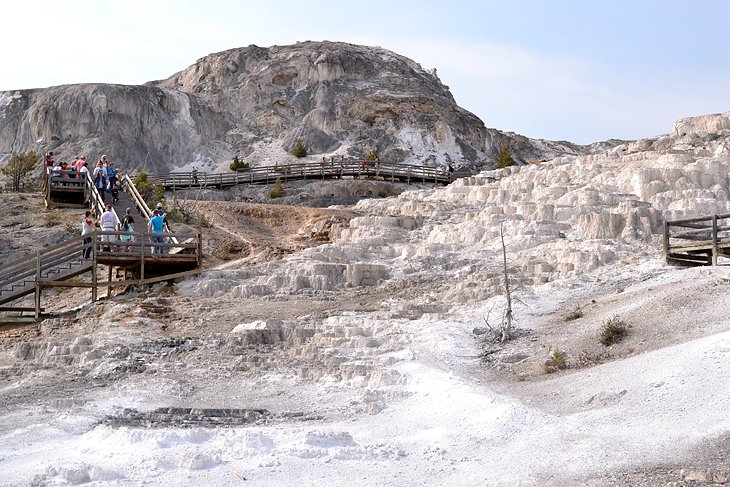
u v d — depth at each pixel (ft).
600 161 118.62
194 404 49.34
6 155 221.25
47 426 43.50
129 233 80.89
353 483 33.50
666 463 33.32
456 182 127.95
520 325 63.67
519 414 41.57
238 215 111.45
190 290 80.69
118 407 48.06
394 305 72.79
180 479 34.24
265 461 35.96
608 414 39.93
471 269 82.38
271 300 78.18
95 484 33.68
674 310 56.75
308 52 260.21
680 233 75.72
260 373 55.77
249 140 235.20
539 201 104.88
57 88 233.96
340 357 57.52
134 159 216.13
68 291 87.76
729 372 41.52
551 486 32.22
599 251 80.89
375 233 98.17
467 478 33.73
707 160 103.76
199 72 267.59
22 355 63.16
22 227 102.32
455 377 50.78
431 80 277.85
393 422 43.21
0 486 33.68
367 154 221.87
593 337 56.18
